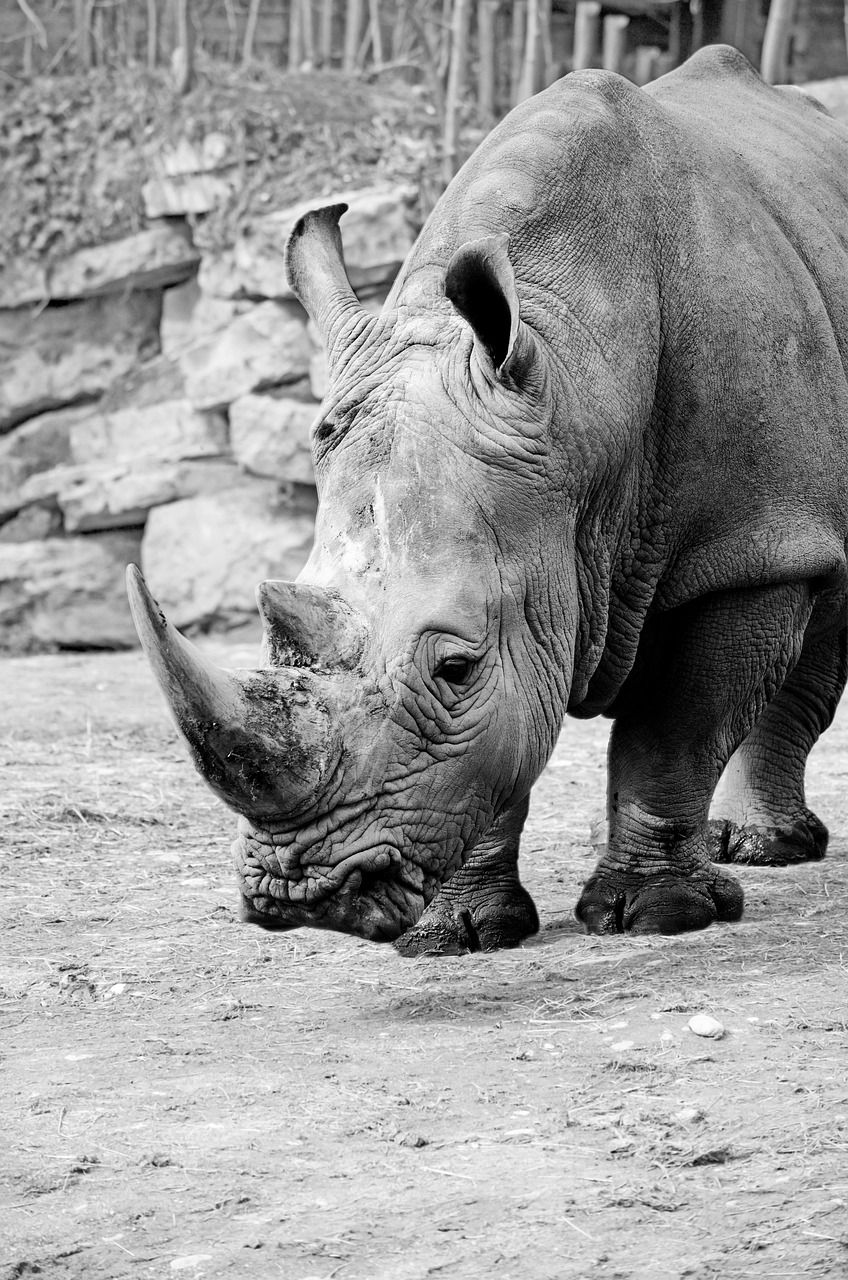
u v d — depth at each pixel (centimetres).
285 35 3512
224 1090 809
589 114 1060
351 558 900
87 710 2175
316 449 950
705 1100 761
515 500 934
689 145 1121
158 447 2989
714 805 1382
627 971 988
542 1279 599
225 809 1568
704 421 1066
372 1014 929
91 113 3081
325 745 854
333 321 1004
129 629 3031
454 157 2862
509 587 926
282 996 975
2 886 1271
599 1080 797
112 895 1241
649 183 1067
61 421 3133
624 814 1133
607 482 1009
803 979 954
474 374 938
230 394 2909
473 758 904
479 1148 719
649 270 1046
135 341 3122
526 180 1018
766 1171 679
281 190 2916
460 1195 672
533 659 942
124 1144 743
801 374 1118
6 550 3042
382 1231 643
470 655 897
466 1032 885
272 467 2880
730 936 1074
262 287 2891
